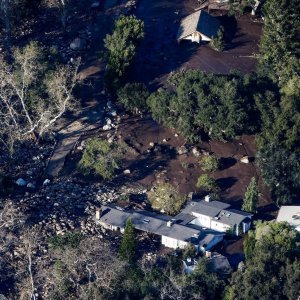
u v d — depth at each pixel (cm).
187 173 14175
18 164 14212
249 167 14338
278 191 13612
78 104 15012
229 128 14438
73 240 12388
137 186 13938
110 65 15225
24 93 14475
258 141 14388
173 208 13338
